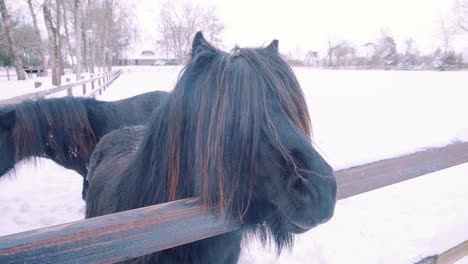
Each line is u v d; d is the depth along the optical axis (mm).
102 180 2018
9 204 4645
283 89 1146
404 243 3613
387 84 22062
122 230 987
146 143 1422
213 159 1087
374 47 61812
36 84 9523
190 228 1106
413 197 4789
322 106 12562
